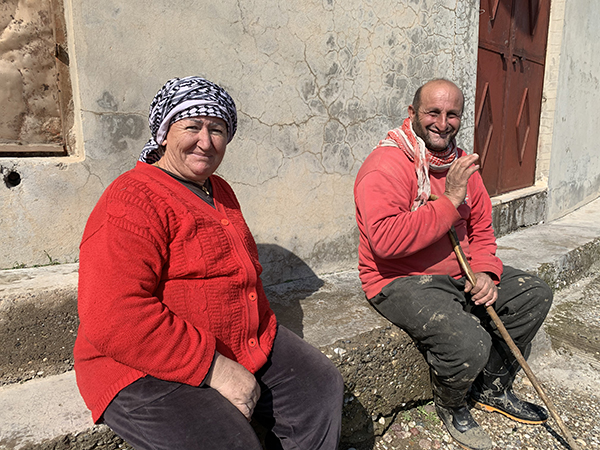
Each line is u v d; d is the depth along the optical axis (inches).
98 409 47.2
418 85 123.3
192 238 49.6
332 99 105.8
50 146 78.0
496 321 76.4
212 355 47.2
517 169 184.2
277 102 96.7
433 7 122.3
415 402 85.1
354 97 109.7
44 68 76.4
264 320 59.9
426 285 75.3
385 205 72.0
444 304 72.6
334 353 72.6
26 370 65.3
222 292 51.3
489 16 152.6
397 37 115.6
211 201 55.6
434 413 84.7
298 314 85.6
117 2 74.7
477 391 85.5
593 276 156.3
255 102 93.4
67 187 74.6
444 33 126.8
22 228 72.4
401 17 115.5
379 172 74.6
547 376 97.8
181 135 50.5
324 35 101.8
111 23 74.5
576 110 210.2
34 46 75.2
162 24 79.6
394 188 73.5
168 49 80.9
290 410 54.1
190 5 82.0
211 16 84.9
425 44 122.4
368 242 80.9
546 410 83.8
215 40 86.0
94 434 52.5
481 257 82.5
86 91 73.9
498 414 84.6
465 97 137.8
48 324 66.7
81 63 72.8
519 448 75.6
